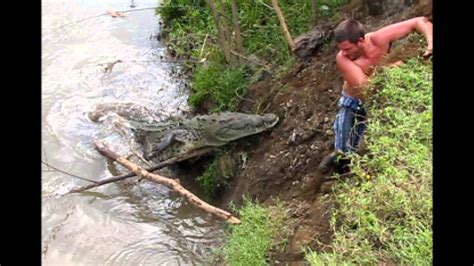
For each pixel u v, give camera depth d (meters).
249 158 5.75
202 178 6.00
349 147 4.71
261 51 6.67
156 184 6.12
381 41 4.76
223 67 6.73
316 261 3.98
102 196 6.01
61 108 7.21
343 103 4.80
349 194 4.28
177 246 5.36
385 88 4.56
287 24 6.67
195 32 7.95
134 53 8.25
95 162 6.43
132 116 7.02
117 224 5.66
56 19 9.05
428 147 4.19
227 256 4.87
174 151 6.20
